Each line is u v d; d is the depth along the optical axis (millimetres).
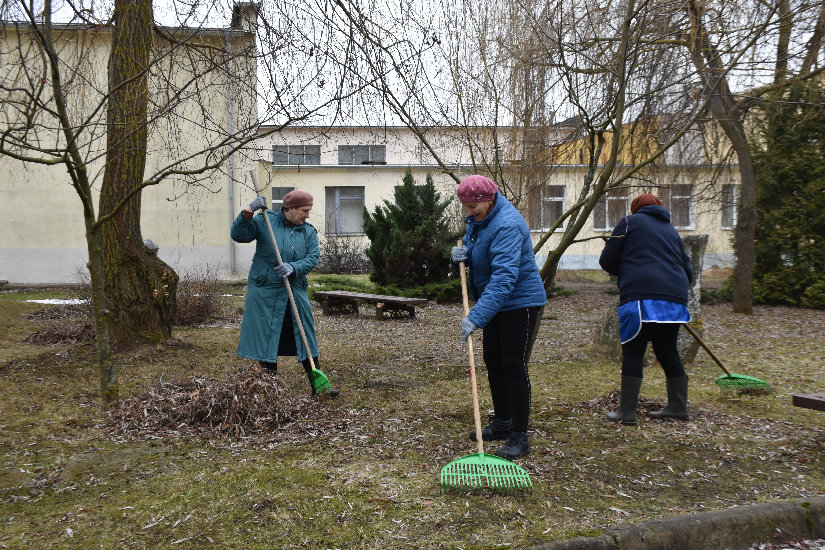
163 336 7098
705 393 5836
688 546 2924
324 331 9820
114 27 5824
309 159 23547
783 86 9164
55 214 16844
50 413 4730
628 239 4855
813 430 4641
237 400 4535
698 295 7242
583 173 18000
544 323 11195
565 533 2879
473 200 3863
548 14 5020
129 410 4672
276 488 3379
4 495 3297
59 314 10172
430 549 2742
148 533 2867
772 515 3111
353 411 4973
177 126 6680
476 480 3365
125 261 6879
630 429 4609
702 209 21375
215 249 17594
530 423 4738
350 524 2977
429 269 14695
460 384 6035
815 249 13516
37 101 3844
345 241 22078
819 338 9430
